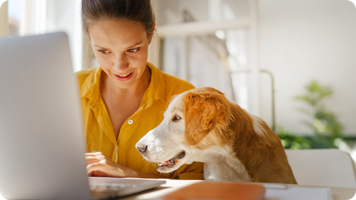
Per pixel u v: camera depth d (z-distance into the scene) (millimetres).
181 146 1038
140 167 1144
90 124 1172
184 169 1156
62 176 491
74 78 465
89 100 1152
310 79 6004
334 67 5902
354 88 5789
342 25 5887
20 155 511
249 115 1098
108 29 886
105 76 1209
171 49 3609
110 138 1133
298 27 6094
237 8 3420
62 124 479
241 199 431
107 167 901
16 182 523
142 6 944
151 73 1262
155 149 1017
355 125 5730
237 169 1020
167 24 3686
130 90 1184
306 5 5867
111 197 490
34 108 490
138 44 941
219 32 3445
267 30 6242
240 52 3363
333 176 1189
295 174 1245
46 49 467
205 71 3496
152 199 473
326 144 5465
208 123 989
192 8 3650
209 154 1040
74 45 2693
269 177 986
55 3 2717
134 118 1134
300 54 6074
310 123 5867
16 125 504
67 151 482
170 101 1145
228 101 1069
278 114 6129
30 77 482
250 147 1009
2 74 496
